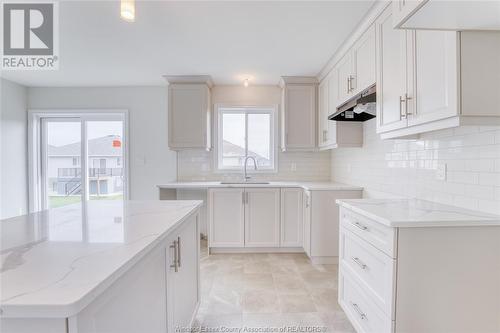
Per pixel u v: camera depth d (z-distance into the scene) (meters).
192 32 2.34
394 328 1.28
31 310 0.57
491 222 1.27
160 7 1.96
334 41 2.50
